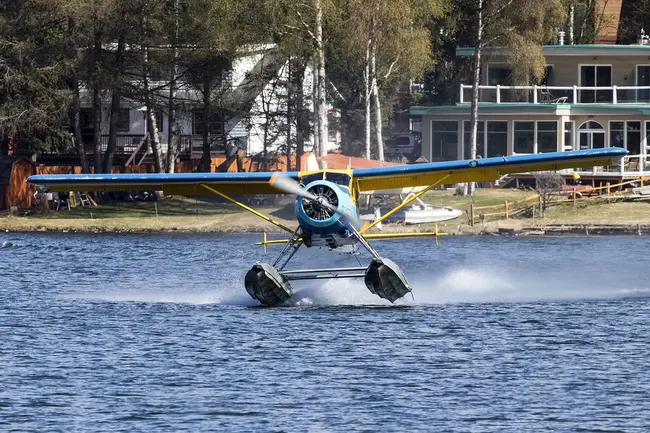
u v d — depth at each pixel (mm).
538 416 59625
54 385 66438
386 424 58469
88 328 84938
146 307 96250
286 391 64812
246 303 98375
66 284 117812
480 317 88438
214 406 61906
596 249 154250
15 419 59531
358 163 170875
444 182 96875
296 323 85750
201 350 75938
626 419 58938
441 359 72625
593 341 78375
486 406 61562
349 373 68938
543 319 87562
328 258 108250
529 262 137375
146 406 61969
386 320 86938
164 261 144125
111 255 152500
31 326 86125
